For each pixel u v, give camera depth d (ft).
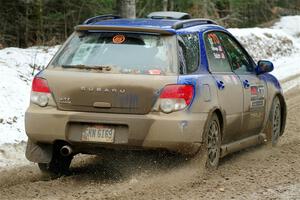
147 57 48.34
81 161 57.72
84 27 50.31
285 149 62.90
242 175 50.42
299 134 72.18
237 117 54.60
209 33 54.19
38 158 49.29
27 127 48.39
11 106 75.15
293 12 268.82
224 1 195.62
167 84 46.52
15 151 61.36
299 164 55.26
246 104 56.54
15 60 97.40
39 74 49.03
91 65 48.42
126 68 47.85
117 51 49.01
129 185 46.50
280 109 65.98
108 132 46.70
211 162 50.29
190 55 49.93
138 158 49.16
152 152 47.52
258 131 60.80
